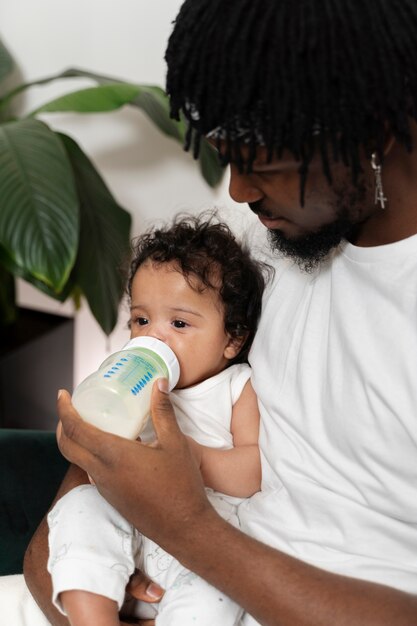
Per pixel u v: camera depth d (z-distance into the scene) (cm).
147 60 201
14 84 213
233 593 87
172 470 88
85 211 174
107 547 100
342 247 97
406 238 89
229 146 80
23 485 127
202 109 79
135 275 118
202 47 76
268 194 85
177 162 209
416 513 89
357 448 92
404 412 87
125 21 198
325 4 73
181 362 114
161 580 103
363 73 74
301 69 74
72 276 171
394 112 76
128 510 90
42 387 218
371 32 74
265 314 110
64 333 222
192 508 88
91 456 90
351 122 75
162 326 115
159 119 179
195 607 97
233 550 87
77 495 104
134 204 217
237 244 120
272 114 75
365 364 91
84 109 179
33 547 108
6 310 213
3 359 201
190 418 116
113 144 212
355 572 91
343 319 95
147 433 114
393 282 90
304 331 101
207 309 114
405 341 88
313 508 97
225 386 118
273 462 103
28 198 155
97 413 93
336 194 84
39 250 154
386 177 85
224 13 76
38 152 159
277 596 84
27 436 132
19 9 205
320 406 98
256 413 117
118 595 98
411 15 75
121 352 104
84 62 206
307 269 100
